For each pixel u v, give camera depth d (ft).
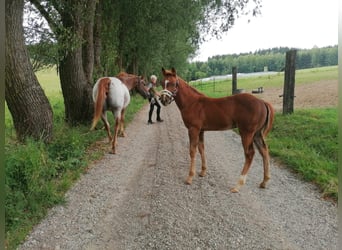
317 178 15.93
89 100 29.84
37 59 26.58
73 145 20.95
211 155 21.94
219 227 11.87
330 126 25.05
